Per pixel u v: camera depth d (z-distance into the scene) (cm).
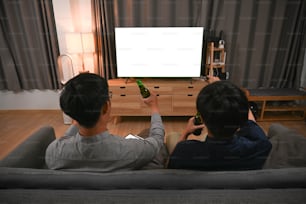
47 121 282
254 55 282
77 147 71
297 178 66
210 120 64
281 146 112
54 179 66
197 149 69
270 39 276
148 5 264
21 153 107
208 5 263
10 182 66
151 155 80
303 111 289
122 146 73
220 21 271
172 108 270
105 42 274
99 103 65
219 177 66
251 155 70
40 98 304
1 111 307
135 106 266
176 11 267
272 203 59
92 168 73
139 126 268
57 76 291
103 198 60
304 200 60
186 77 279
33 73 291
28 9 261
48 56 282
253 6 261
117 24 270
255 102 290
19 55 279
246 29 271
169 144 120
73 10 268
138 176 66
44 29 270
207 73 283
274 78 297
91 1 259
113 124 272
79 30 276
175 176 66
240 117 63
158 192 62
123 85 259
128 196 60
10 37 274
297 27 271
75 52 253
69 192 62
